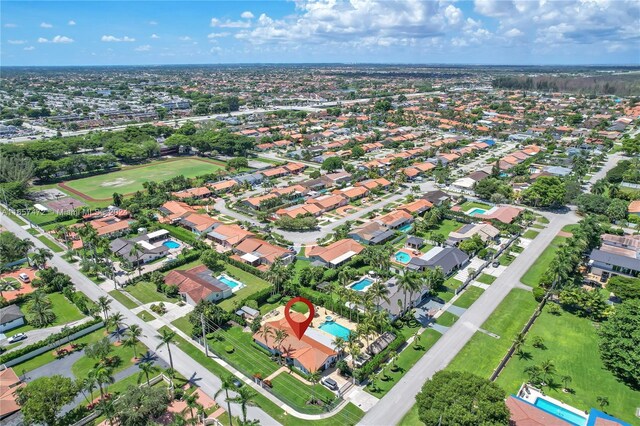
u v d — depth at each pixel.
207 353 106.94
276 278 130.38
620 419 86.12
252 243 162.75
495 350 107.31
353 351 99.00
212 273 147.88
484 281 141.00
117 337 113.12
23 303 130.00
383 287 115.62
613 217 186.25
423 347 108.69
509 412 75.56
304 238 176.00
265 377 99.12
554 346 108.69
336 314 123.75
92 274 146.12
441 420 74.19
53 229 183.75
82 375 99.06
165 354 106.81
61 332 111.12
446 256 149.12
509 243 167.25
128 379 97.81
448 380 81.75
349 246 158.75
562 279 132.75
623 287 123.94
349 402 91.56
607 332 100.62
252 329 114.44
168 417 86.81
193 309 123.19
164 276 140.25
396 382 97.00
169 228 182.50
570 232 177.25
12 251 152.00
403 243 170.50
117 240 166.12
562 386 95.00
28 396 83.06
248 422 78.06
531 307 125.62
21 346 109.69
